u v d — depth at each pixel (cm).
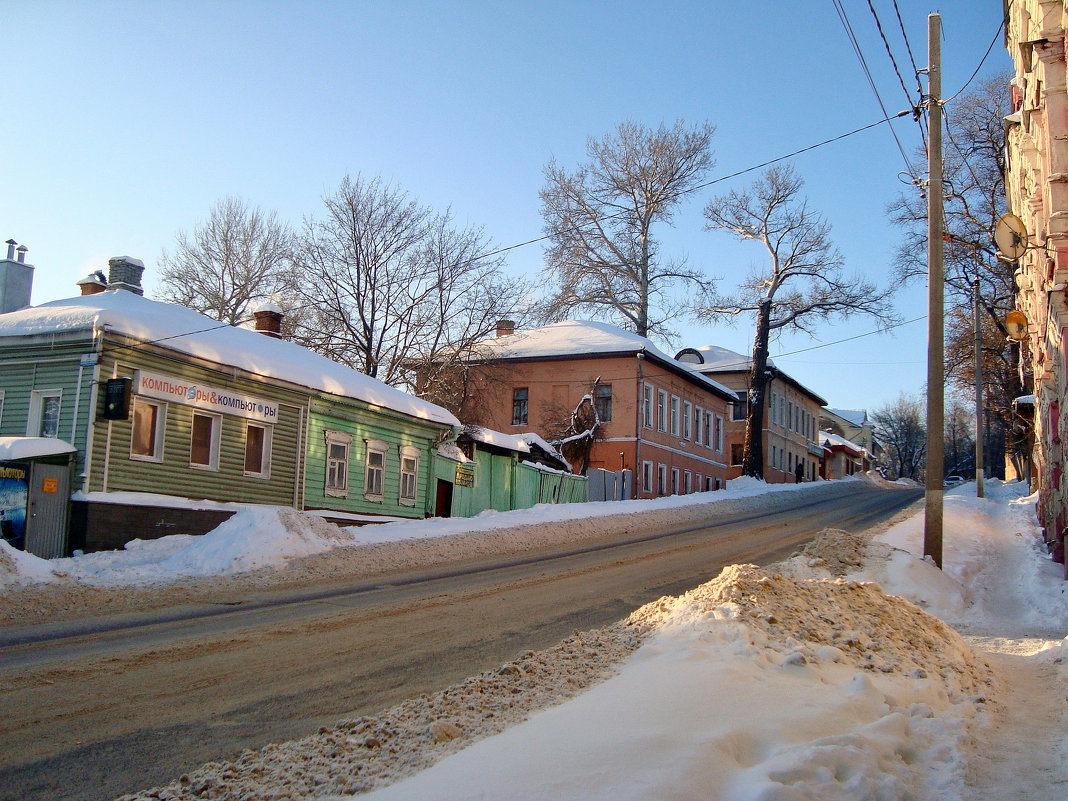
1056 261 1391
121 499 1853
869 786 467
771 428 6500
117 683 773
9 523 1669
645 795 424
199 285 4781
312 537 1859
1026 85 1622
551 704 620
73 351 1877
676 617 820
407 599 1312
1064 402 1548
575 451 4278
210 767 527
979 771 543
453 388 3734
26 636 1009
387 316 3612
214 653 905
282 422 2364
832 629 814
